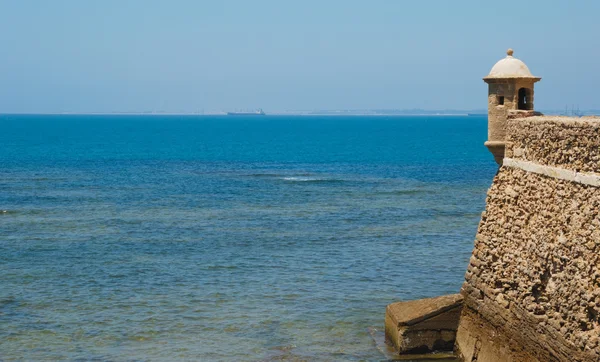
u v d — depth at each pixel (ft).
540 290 61.31
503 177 71.72
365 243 136.87
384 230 150.61
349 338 84.53
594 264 53.57
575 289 55.47
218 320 91.35
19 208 180.86
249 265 119.24
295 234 146.41
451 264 119.14
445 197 203.10
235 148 453.58
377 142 526.57
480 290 72.33
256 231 150.10
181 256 126.31
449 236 143.54
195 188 227.20
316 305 96.89
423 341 76.59
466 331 74.33
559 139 61.05
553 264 59.52
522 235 65.51
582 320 54.13
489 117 74.64
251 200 198.80
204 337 85.66
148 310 95.35
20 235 145.59
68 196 204.95
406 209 180.24
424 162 334.03
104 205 187.83
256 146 477.77
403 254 126.72
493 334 68.90
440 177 261.44
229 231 150.30
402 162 335.26
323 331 86.99
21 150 404.57
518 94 73.31
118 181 246.27
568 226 57.82
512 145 70.90
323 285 106.63
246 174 275.18
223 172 283.79
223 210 180.04
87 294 102.68
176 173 277.64
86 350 81.97
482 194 209.67
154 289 105.09
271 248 132.77
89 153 389.60
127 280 110.01
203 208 183.62
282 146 477.77
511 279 66.33
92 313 94.32
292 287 105.60
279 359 78.69
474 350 72.02
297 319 91.40
